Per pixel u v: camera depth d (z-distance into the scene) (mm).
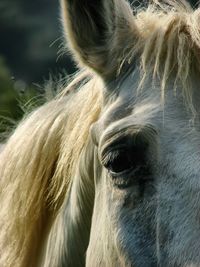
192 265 7195
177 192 7523
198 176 7465
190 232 7336
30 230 9453
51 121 9477
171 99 7953
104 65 8695
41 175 9398
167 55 8242
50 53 61781
